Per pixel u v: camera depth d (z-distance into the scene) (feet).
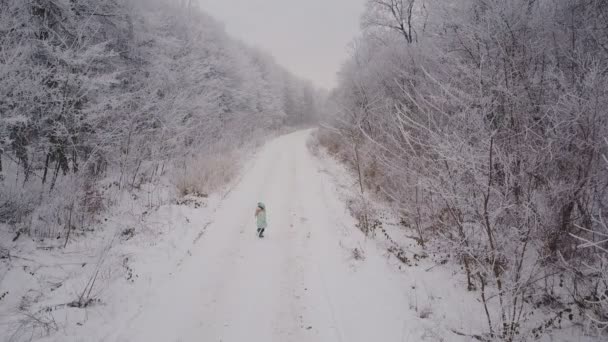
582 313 16.53
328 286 21.30
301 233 30.78
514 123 18.95
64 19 33.37
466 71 18.84
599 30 20.56
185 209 34.81
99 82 30.50
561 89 18.63
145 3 73.26
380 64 50.88
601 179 17.26
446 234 22.41
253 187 47.21
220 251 26.37
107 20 39.40
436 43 31.19
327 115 93.50
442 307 19.16
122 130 36.81
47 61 29.19
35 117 27.45
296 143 107.14
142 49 48.19
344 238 29.30
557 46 21.42
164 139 43.68
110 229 28.14
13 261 20.47
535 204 17.17
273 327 17.44
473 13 23.27
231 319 17.97
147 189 39.91
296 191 45.83
